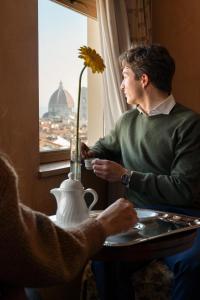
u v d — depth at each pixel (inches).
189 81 118.6
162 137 71.8
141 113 77.6
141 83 73.5
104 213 41.2
